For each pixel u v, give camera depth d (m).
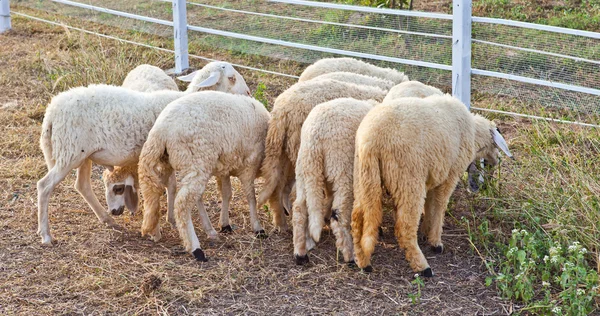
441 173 5.79
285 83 10.51
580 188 6.39
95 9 12.25
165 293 5.62
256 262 6.13
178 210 6.04
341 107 5.94
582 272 5.29
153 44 11.89
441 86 9.67
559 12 11.77
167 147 6.00
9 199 7.31
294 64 11.08
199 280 5.82
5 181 7.67
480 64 9.09
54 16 13.63
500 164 7.26
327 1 12.07
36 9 14.33
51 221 6.86
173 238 6.64
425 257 6.18
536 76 8.85
